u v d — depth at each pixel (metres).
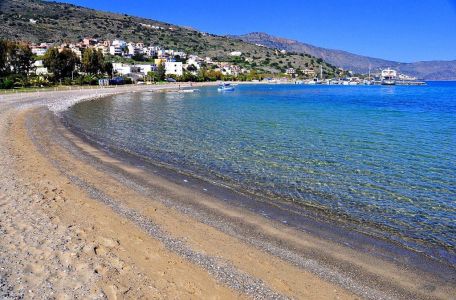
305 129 31.67
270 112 47.66
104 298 6.82
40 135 25.42
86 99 64.25
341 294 7.70
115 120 36.94
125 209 11.94
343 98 83.38
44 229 9.70
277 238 10.35
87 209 11.61
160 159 19.91
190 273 8.07
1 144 20.78
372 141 25.84
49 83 92.12
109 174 16.33
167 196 13.66
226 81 182.25
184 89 114.00
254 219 11.72
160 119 38.41
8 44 94.31
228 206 12.86
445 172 17.67
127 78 131.38
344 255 9.50
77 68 118.50
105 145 23.48
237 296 7.34
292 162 19.42
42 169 16.12
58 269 7.70
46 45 189.88
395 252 9.82
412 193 14.66
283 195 14.27
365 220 11.99
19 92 66.94
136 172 16.97
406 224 11.74
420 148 23.36
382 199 13.96
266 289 7.67
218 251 9.29
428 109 54.84
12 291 6.83
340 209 12.91
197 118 39.72
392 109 54.44
